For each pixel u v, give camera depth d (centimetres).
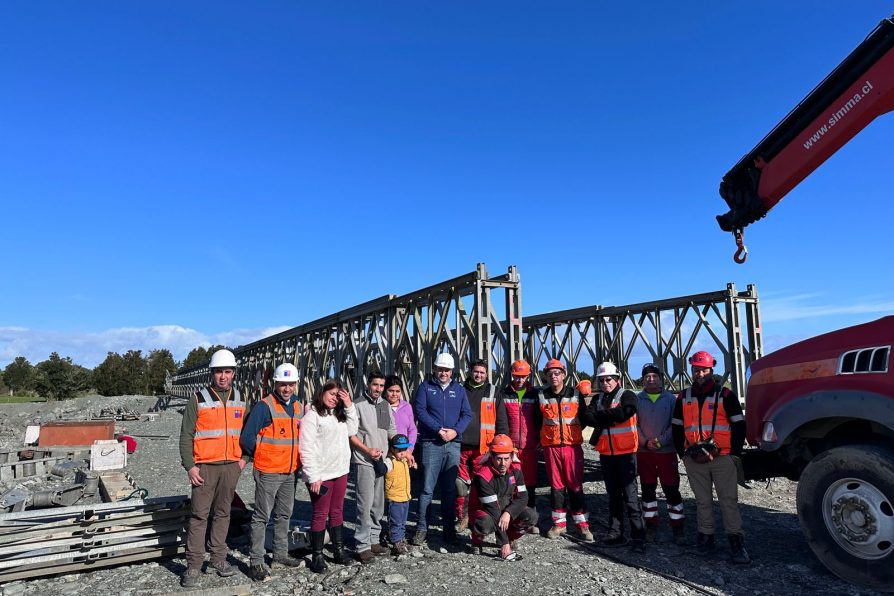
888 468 446
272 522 694
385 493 595
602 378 607
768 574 505
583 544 602
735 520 538
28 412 3197
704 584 483
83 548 533
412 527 689
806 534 504
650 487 621
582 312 1480
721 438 543
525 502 570
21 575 508
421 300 1048
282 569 536
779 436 529
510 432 680
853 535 468
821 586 475
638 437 616
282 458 526
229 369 523
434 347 1005
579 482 628
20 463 1123
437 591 470
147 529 559
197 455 503
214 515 520
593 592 463
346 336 1354
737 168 632
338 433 550
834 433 525
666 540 615
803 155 563
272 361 2059
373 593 469
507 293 879
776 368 555
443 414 620
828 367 499
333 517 552
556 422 633
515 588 474
